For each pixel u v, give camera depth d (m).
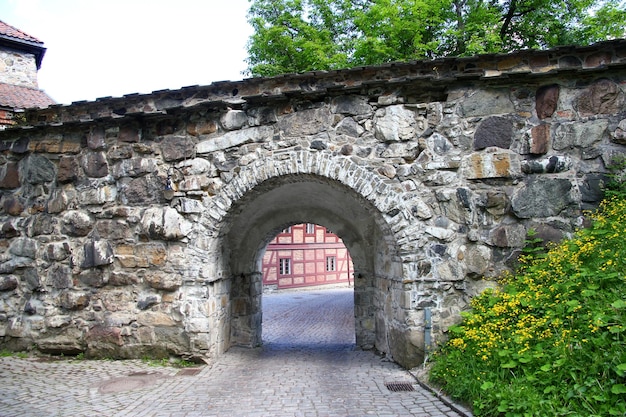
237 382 5.90
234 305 8.60
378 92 6.51
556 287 5.02
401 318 6.36
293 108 6.69
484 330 5.20
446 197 6.27
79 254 7.23
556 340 4.29
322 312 16.22
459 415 4.43
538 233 6.13
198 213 6.83
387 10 12.91
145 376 6.12
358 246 8.63
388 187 6.34
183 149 6.98
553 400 3.76
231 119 6.85
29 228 7.51
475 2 14.17
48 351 7.21
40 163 7.56
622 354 3.71
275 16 15.06
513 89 6.34
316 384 5.77
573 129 6.20
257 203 7.72
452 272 6.18
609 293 4.46
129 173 7.14
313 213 8.86
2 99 12.18
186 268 6.82
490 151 6.28
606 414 3.46
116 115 7.45
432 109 6.40
